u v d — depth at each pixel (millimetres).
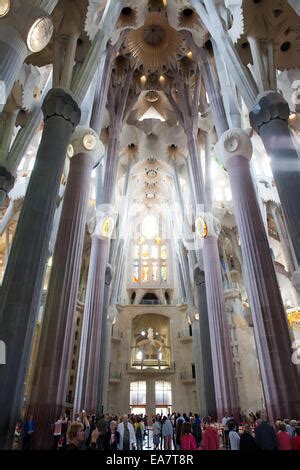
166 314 29281
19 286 6445
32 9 6273
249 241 10508
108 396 25906
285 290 23734
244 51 11922
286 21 10977
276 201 20766
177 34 20203
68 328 9109
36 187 7609
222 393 13227
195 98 21109
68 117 8969
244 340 23125
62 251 10008
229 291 24469
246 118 19484
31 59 11812
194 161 19688
